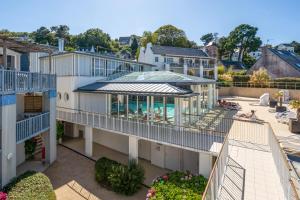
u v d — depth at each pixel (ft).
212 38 354.74
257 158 36.94
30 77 42.52
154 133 47.16
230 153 38.88
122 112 59.67
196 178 37.55
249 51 268.41
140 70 94.94
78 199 40.22
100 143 69.05
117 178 42.57
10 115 36.94
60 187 43.73
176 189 34.42
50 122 51.80
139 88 52.75
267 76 135.95
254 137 46.98
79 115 61.93
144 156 59.31
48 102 51.26
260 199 26.14
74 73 66.69
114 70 80.79
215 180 25.30
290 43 313.94
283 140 49.88
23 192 31.60
